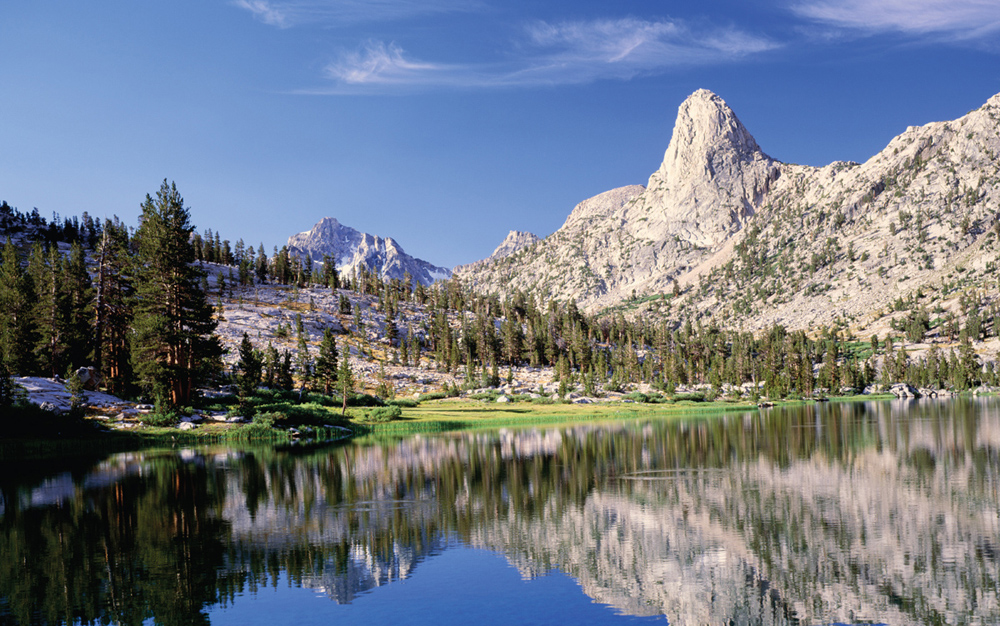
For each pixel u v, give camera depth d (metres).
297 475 49.78
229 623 20.30
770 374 178.50
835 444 64.00
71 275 112.75
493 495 41.25
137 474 50.53
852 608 21.33
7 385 69.31
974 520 31.83
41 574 25.50
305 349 164.25
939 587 22.97
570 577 24.78
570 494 41.22
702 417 113.56
